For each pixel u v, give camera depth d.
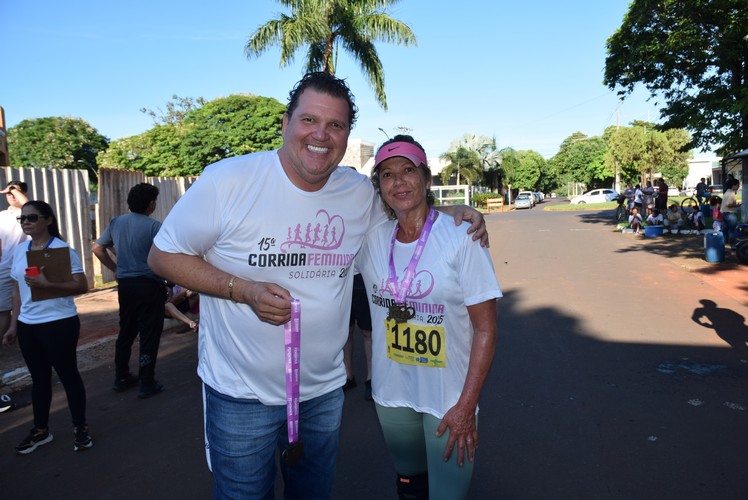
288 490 2.38
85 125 37.03
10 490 3.40
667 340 6.10
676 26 16.23
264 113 28.70
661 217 16.98
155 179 11.80
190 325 6.79
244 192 1.90
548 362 5.51
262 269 1.97
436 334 2.18
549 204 54.22
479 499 3.14
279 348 2.00
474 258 2.09
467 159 45.78
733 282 9.15
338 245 2.12
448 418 2.09
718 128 16.38
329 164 1.95
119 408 4.71
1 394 5.06
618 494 3.13
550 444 3.77
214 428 2.09
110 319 7.69
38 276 3.58
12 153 35.16
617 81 18.89
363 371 5.51
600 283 9.66
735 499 3.04
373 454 3.75
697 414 4.15
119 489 3.39
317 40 14.84
